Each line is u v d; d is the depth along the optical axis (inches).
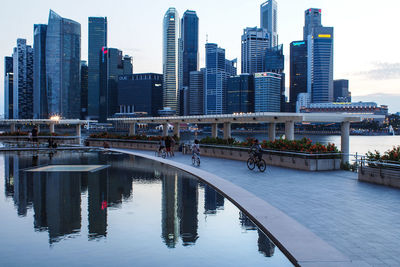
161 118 1763.0
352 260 237.0
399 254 250.8
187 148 1257.4
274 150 874.1
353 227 325.1
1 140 2142.0
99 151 1369.3
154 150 1425.9
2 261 240.7
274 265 237.5
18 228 323.3
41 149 1402.6
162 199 464.8
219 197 479.8
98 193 503.5
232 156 1050.1
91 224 338.0
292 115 1117.7
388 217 363.9
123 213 384.5
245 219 362.3
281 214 365.7
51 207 412.5
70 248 268.5
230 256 254.5
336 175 695.1
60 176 674.8
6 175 681.6
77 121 2459.4
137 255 254.7
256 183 594.2
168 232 313.0
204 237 300.0
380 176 579.8
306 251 252.4
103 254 255.8
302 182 605.6
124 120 1971.0
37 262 239.3
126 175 695.1
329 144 800.3
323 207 411.2
